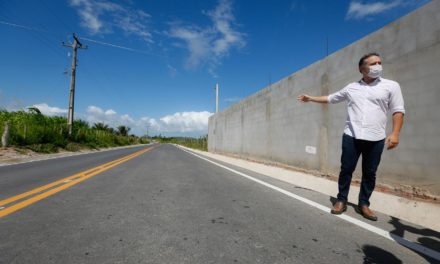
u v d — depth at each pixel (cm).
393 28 421
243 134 1288
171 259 191
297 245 218
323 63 619
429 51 361
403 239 233
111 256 195
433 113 354
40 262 185
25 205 342
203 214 305
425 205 316
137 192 430
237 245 217
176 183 522
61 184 504
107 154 1659
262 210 326
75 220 280
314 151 650
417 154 374
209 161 1134
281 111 842
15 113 2011
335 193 434
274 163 888
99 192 429
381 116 287
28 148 1488
